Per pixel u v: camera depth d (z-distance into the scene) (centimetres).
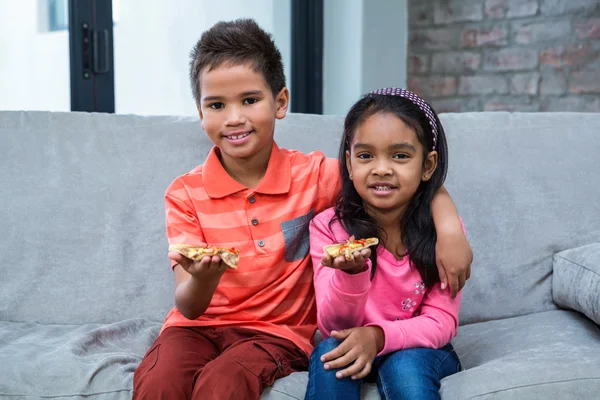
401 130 119
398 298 124
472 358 126
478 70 311
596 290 129
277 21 290
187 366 112
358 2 295
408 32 322
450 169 154
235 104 126
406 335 114
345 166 129
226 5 265
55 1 217
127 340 136
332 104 309
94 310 148
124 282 149
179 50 251
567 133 159
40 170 154
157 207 153
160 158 156
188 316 118
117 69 231
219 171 132
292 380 111
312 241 129
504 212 153
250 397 105
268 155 135
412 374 107
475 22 309
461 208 152
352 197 128
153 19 241
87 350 126
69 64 221
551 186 154
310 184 136
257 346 115
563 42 293
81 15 220
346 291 111
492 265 150
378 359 117
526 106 303
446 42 316
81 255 150
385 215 125
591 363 107
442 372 113
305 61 306
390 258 124
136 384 109
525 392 103
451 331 120
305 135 157
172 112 251
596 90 290
